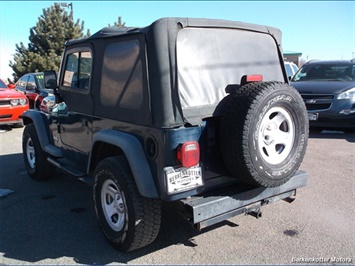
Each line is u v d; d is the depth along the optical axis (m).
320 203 4.54
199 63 3.25
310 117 8.55
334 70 9.62
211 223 3.13
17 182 5.66
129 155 3.15
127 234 3.28
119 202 3.44
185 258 3.37
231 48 3.53
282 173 3.18
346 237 3.68
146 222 3.21
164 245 3.61
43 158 5.45
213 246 3.57
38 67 27.73
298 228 3.90
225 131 3.03
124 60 3.40
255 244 3.58
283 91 3.10
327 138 8.21
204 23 3.32
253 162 2.97
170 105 2.98
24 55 28.98
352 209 4.34
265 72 3.80
